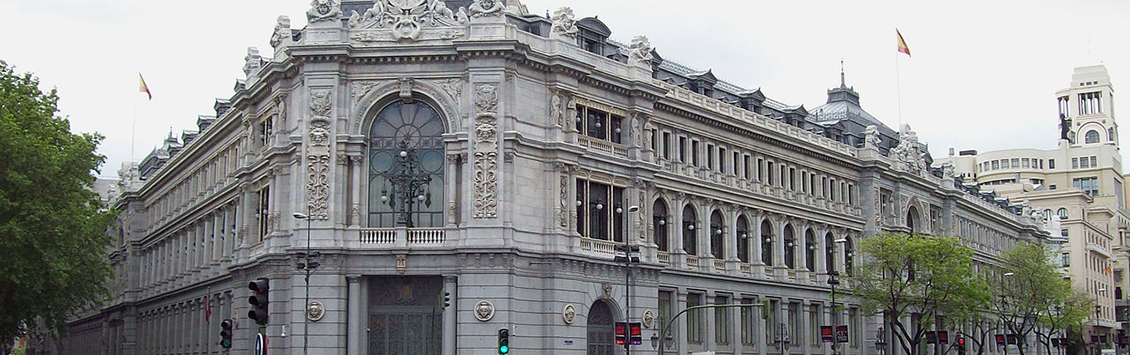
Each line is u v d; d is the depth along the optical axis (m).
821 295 103.69
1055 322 119.12
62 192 78.44
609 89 81.62
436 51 73.75
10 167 73.38
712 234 92.94
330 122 73.81
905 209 115.88
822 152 104.94
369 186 74.81
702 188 90.94
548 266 74.62
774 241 99.00
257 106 86.06
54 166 75.56
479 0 74.56
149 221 128.50
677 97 89.00
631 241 81.44
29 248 74.44
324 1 75.00
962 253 93.50
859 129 117.06
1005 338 124.69
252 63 88.25
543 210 75.62
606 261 78.31
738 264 94.00
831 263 106.56
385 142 75.12
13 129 72.88
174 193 117.69
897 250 93.25
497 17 74.00
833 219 106.06
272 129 80.50
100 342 136.12
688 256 89.25
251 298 42.84
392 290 73.81
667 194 87.56
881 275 96.88
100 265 86.38
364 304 73.06
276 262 75.31
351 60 74.50
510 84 73.94
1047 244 164.88
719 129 93.88
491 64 73.38
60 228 74.44
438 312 73.06
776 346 97.31
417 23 74.44
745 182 96.62
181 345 105.00
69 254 78.50
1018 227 156.00
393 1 76.81
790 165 102.38
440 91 74.00
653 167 83.62
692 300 90.19
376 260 72.62
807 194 103.75
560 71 76.88
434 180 74.44
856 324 108.31
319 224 72.81
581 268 76.81
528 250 73.31
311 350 71.56
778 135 99.31
